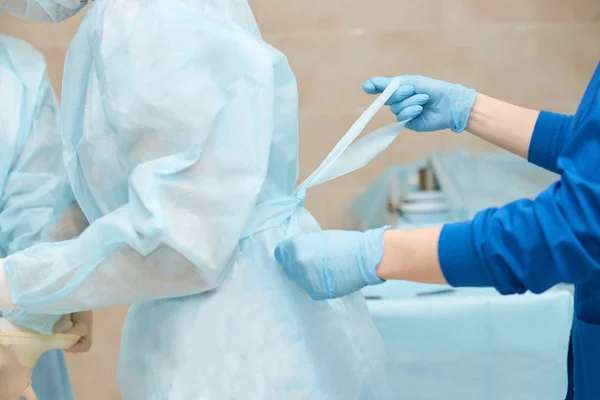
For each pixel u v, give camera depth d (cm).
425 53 230
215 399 84
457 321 128
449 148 229
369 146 100
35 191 102
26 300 83
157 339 88
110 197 87
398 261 83
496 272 75
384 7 228
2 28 234
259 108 84
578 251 70
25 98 104
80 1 96
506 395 129
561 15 222
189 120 79
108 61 81
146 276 81
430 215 197
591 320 85
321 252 85
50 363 119
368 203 230
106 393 238
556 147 103
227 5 90
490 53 228
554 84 227
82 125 86
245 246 89
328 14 231
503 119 108
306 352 88
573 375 96
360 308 100
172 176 79
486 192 204
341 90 235
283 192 95
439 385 129
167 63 80
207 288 85
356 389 93
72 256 81
